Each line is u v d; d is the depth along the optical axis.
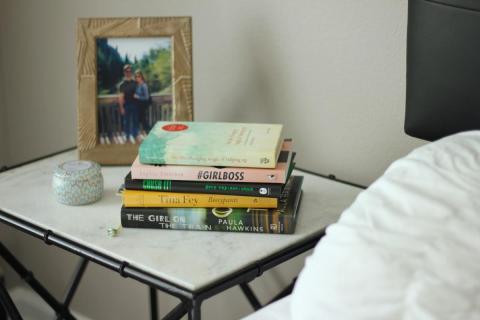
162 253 1.00
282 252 1.01
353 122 1.30
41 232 1.07
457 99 1.01
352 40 1.26
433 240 0.71
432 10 0.99
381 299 0.68
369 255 0.70
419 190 0.77
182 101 1.30
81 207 1.15
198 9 1.44
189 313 0.93
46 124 1.75
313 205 1.16
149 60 1.29
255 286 1.54
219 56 1.44
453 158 0.81
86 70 1.29
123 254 0.99
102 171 1.29
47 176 1.28
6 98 1.82
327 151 1.35
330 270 0.72
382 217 0.74
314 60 1.31
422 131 1.08
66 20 1.61
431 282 0.67
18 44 1.74
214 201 1.05
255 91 1.42
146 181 1.06
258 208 1.05
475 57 0.97
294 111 1.37
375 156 1.29
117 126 1.31
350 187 1.23
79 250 1.03
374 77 1.25
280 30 1.34
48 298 1.41
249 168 1.04
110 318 1.83
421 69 1.03
